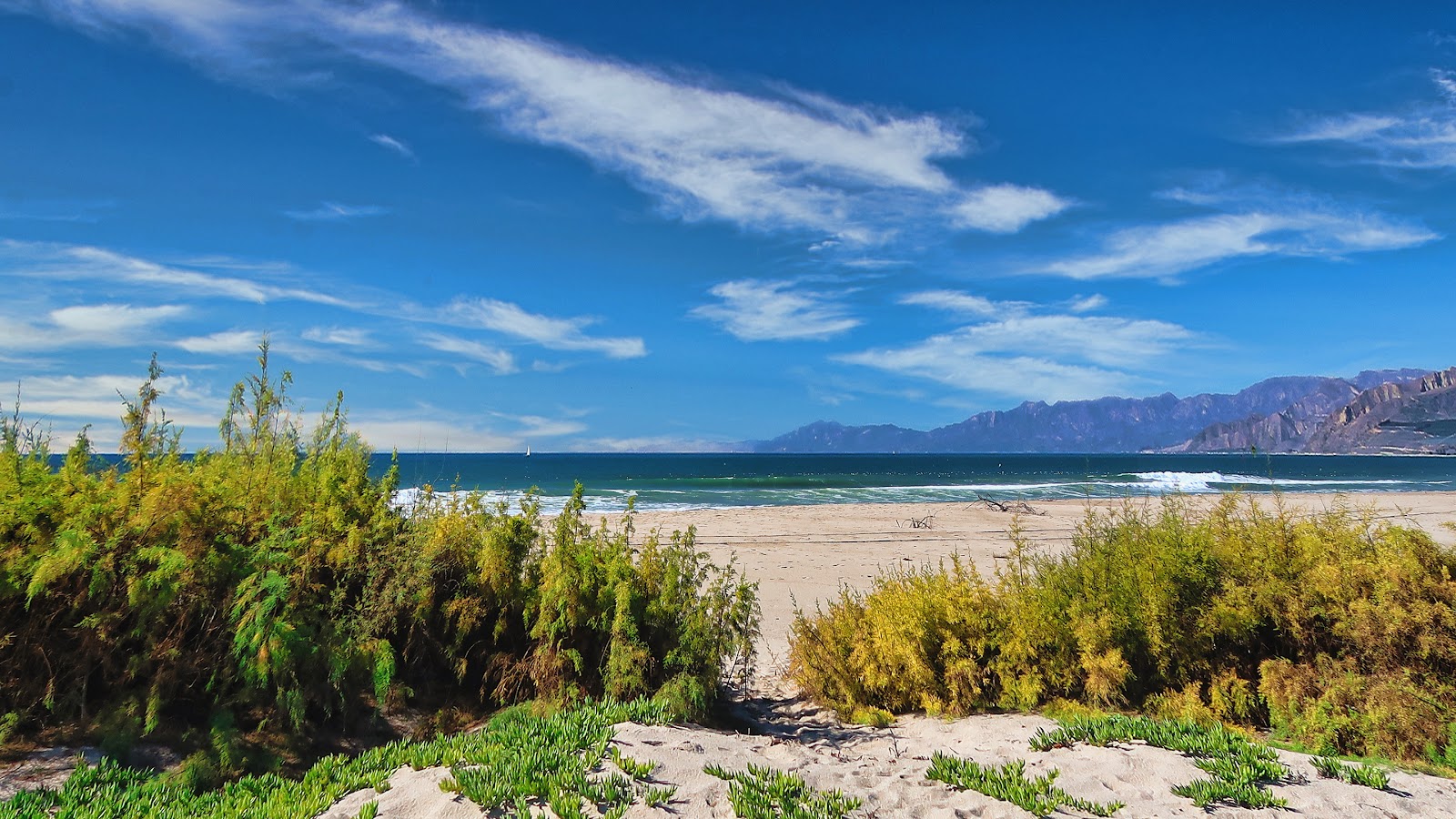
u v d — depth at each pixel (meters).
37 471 5.05
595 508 31.64
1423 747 4.75
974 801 3.96
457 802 3.62
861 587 13.20
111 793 3.89
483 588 5.75
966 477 66.75
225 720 4.53
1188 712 5.52
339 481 6.14
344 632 5.09
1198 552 6.17
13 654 4.46
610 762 4.14
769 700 6.92
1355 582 5.61
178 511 4.86
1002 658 6.19
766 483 55.16
